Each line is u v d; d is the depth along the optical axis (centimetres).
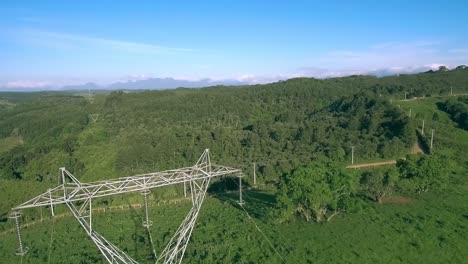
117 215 6106
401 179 6047
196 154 8206
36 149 9181
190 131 9750
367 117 9306
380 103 9844
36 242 5225
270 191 6981
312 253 4397
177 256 4428
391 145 8088
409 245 4475
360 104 10181
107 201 6650
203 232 5178
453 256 4188
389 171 5912
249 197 6662
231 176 7338
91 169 8256
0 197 6544
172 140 8906
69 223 5869
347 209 5209
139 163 8131
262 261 4256
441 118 9888
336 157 7838
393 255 4275
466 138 8738
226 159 8238
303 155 8081
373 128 8925
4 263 4588
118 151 8856
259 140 8825
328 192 5131
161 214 6047
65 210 6397
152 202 6662
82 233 5431
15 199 6462
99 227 5609
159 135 9444
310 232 4975
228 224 5422
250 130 9819
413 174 6147
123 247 4806
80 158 8788
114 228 5544
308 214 5362
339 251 4419
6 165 8481
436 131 8938
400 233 4791
